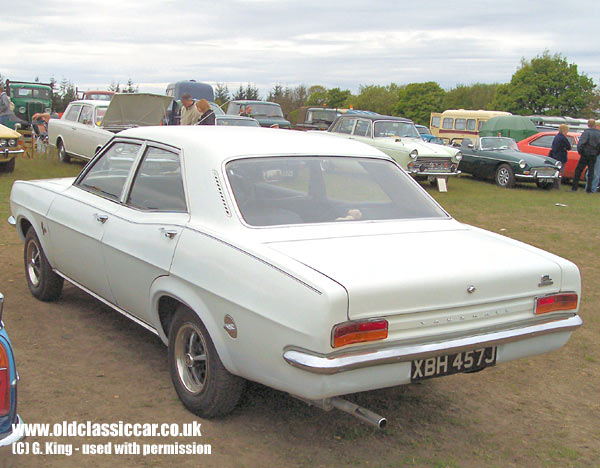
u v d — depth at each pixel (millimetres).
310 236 3572
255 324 3154
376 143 15961
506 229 10414
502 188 16969
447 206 12891
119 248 4148
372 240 3629
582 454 3566
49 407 3719
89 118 15094
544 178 16719
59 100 60031
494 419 3949
